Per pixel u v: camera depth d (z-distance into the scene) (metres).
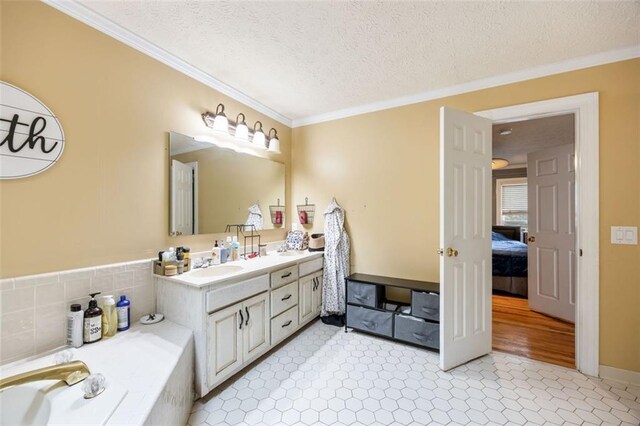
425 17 1.62
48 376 1.13
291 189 3.43
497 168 5.93
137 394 1.11
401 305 2.67
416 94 2.69
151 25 1.69
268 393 1.77
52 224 1.45
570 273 3.03
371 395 1.76
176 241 2.10
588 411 1.62
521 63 2.12
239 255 2.59
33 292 1.38
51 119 1.44
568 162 3.09
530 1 1.49
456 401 1.71
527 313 3.34
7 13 1.31
